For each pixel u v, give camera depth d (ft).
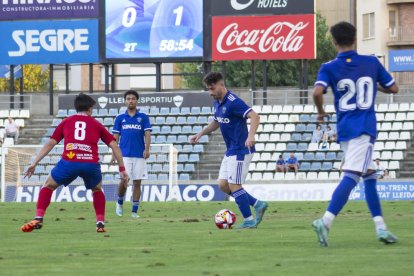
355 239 82.58
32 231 99.71
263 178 287.07
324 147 289.33
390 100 320.50
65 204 188.03
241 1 297.74
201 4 297.53
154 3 298.35
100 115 307.37
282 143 293.43
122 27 300.20
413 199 225.35
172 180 233.96
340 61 74.84
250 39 298.15
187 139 296.30
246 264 64.03
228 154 100.37
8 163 228.22
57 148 235.20
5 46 307.17
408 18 466.29
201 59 298.76
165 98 305.32
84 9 302.66
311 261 65.10
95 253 73.41
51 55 305.94
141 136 135.95
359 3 489.26
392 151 290.97
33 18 305.73
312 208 159.22
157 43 298.76
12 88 313.32
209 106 304.50
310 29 297.94
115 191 223.10
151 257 69.67
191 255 70.69
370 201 76.79
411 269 59.93
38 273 60.39
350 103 74.59
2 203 196.95
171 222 117.60
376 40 474.08
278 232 93.15
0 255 72.33
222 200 223.92
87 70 552.00
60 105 310.45
